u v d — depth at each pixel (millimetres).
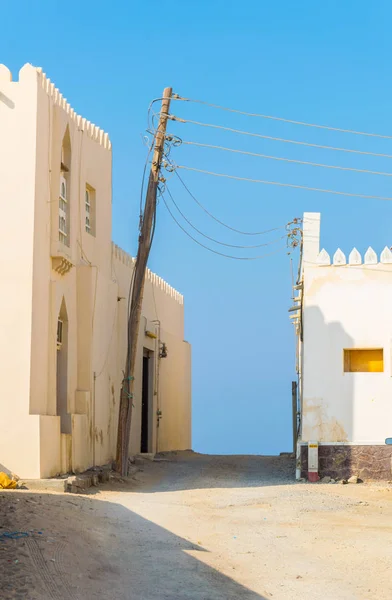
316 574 11156
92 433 23188
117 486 21219
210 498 19141
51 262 21234
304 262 24562
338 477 23453
